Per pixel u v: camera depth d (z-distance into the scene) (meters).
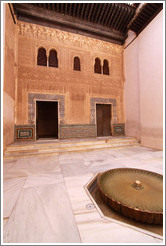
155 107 4.46
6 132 3.72
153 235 1.01
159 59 4.27
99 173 2.32
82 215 1.24
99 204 1.69
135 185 1.79
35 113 4.95
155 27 4.45
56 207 1.36
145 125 4.93
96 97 5.98
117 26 6.27
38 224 1.12
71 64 5.61
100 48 6.18
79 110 5.61
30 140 4.82
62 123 5.32
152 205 1.38
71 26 5.62
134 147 4.83
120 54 6.61
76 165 2.78
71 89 5.54
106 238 0.98
